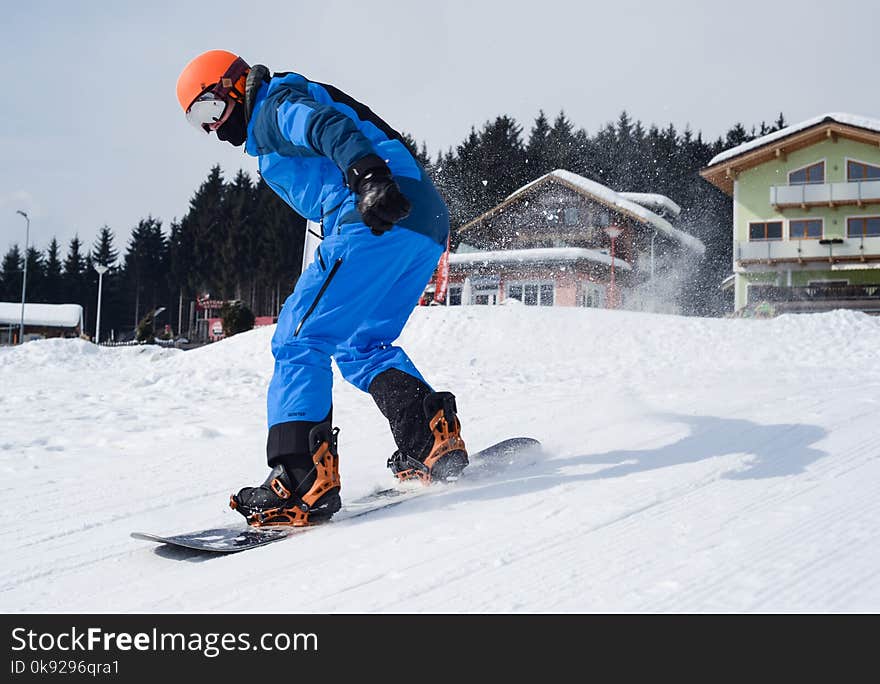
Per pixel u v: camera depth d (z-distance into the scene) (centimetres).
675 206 3428
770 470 226
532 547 165
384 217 188
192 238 6084
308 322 209
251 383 720
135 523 221
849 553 149
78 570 176
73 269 6347
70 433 426
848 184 2725
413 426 237
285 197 232
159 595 155
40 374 954
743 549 154
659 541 163
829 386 434
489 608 134
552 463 258
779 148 2784
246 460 323
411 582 149
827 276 2898
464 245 3150
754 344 985
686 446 267
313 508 200
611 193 3000
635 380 572
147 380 773
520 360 1017
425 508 210
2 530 215
